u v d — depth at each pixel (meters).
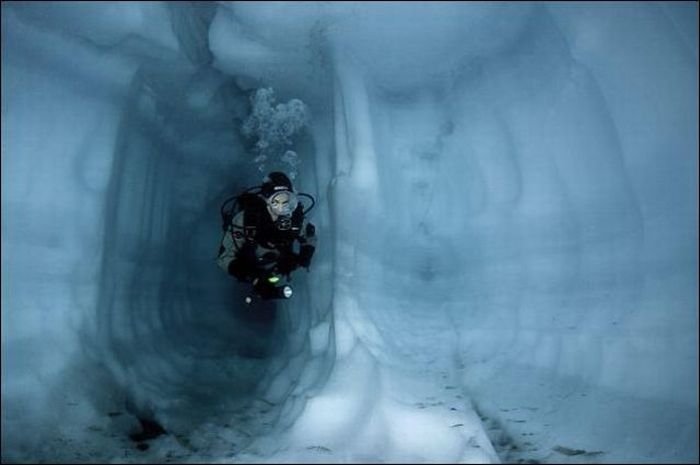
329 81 4.27
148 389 3.43
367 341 3.27
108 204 3.54
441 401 2.94
